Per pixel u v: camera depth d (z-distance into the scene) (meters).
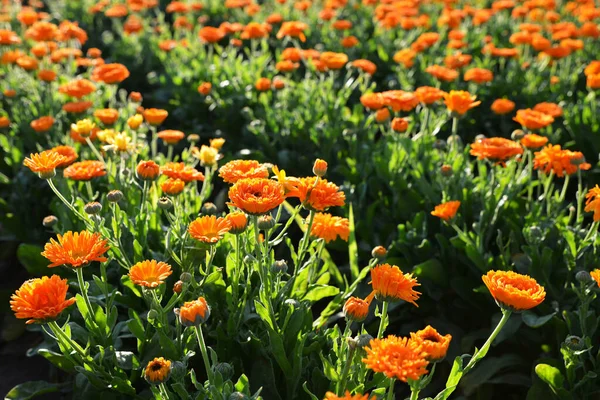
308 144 2.45
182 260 1.69
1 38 2.91
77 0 5.30
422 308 1.95
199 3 4.73
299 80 3.27
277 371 1.63
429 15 4.57
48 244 1.48
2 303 2.08
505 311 1.44
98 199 2.06
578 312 1.72
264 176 1.56
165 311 1.58
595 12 3.67
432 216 2.03
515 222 1.98
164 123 3.21
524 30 3.35
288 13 4.54
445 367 1.86
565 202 2.27
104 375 1.60
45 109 2.59
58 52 2.96
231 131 2.85
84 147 2.18
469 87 2.96
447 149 2.18
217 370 1.48
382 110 2.18
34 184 2.22
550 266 1.83
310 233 1.69
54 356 1.62
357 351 1.47
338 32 4.02
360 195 2.12
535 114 2.00
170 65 3.40
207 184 1.90
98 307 1.61
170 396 1.51
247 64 3.17
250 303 1.69
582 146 2.45
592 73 2.47
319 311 1.98
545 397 1.70
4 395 1.95
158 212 1.87
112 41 4.47
